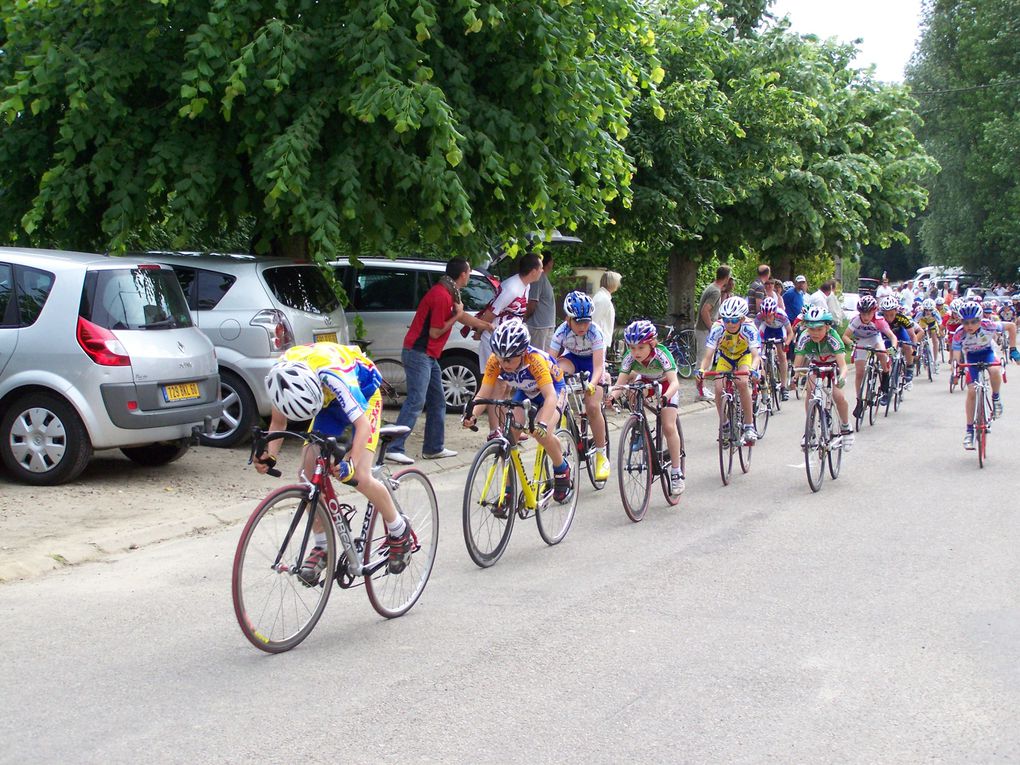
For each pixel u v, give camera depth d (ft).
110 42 32.22
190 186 31.48
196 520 24.53
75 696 14.48
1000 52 147.54
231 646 16.61
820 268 90.84
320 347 16.98
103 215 33.01
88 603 18.83
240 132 33.30
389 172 33.24
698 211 57.88
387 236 32.63
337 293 40.65
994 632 17.29
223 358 32.89
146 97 33.71
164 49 32.91
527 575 20.97
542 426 21.86
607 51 38.50
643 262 79.20
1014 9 145.79
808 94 64.13
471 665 15.76
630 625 17.66
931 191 161.58
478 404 21.76
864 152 76.33
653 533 24.71
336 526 17.22
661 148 55.72
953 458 35.81
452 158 30.58
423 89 30.09
